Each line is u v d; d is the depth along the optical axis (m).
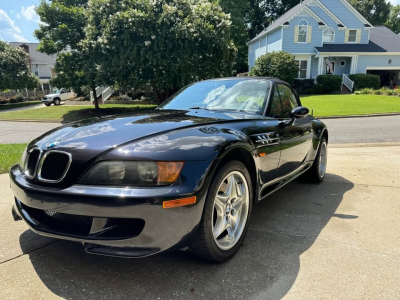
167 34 14.42
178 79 14.67
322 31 26.38
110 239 1.77
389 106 16.28
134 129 2.17
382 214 3.11
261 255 2.30
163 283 1.95
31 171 2.10
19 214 2.18
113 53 14.73
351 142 7.70
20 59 31.28
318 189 3.99
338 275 2.04
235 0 34.72
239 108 3.08
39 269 2.09
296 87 25.84
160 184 1.77
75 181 1.83
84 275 2.03
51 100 29.02
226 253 2.17
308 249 2.39
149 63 14.02
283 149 2.94
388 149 6.73
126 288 1.89
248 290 1.88
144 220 1.73
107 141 1.97
